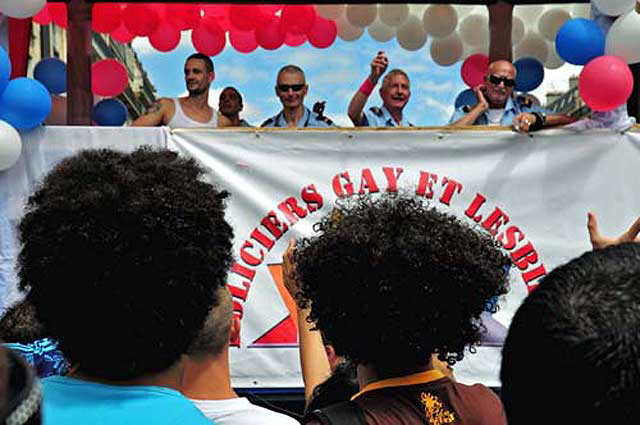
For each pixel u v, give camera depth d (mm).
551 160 4512
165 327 1520
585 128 4512
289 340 4398
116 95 6469
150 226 1518
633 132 4500
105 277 1491
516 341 954
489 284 1847
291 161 4496
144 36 6469
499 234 4492
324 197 4480
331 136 4500
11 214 4414
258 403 4391
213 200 1633
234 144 4496
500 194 4500
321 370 2539
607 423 878
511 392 953
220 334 1861
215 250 1597
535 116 4473
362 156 4500
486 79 5629
